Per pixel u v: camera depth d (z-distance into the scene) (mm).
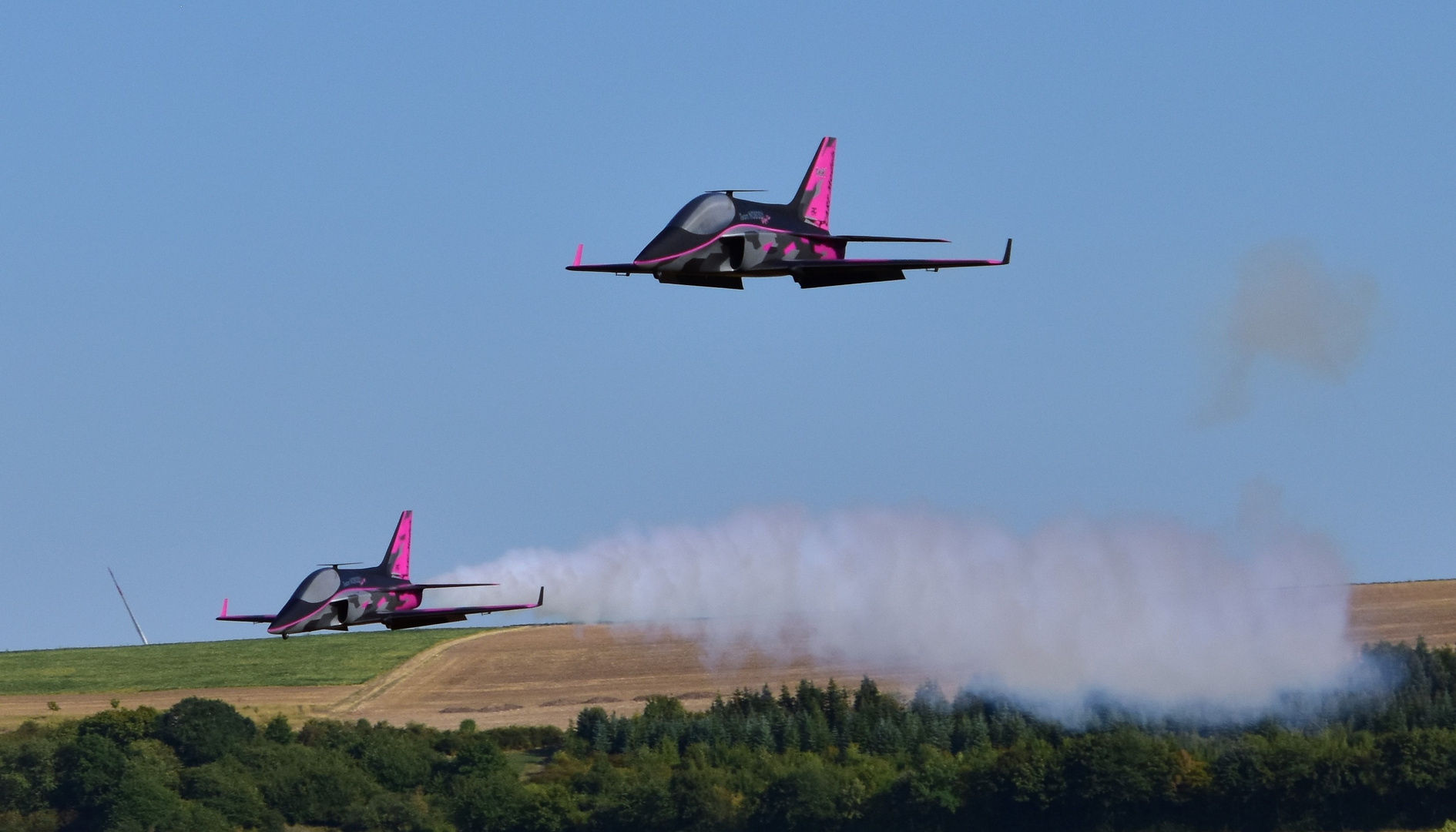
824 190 107125
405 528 141625
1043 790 189750
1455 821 182875
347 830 194625
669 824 188875
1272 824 189875
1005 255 95188
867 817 192125
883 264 96438
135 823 187500
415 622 141125
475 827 192875
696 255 95188
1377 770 191000
